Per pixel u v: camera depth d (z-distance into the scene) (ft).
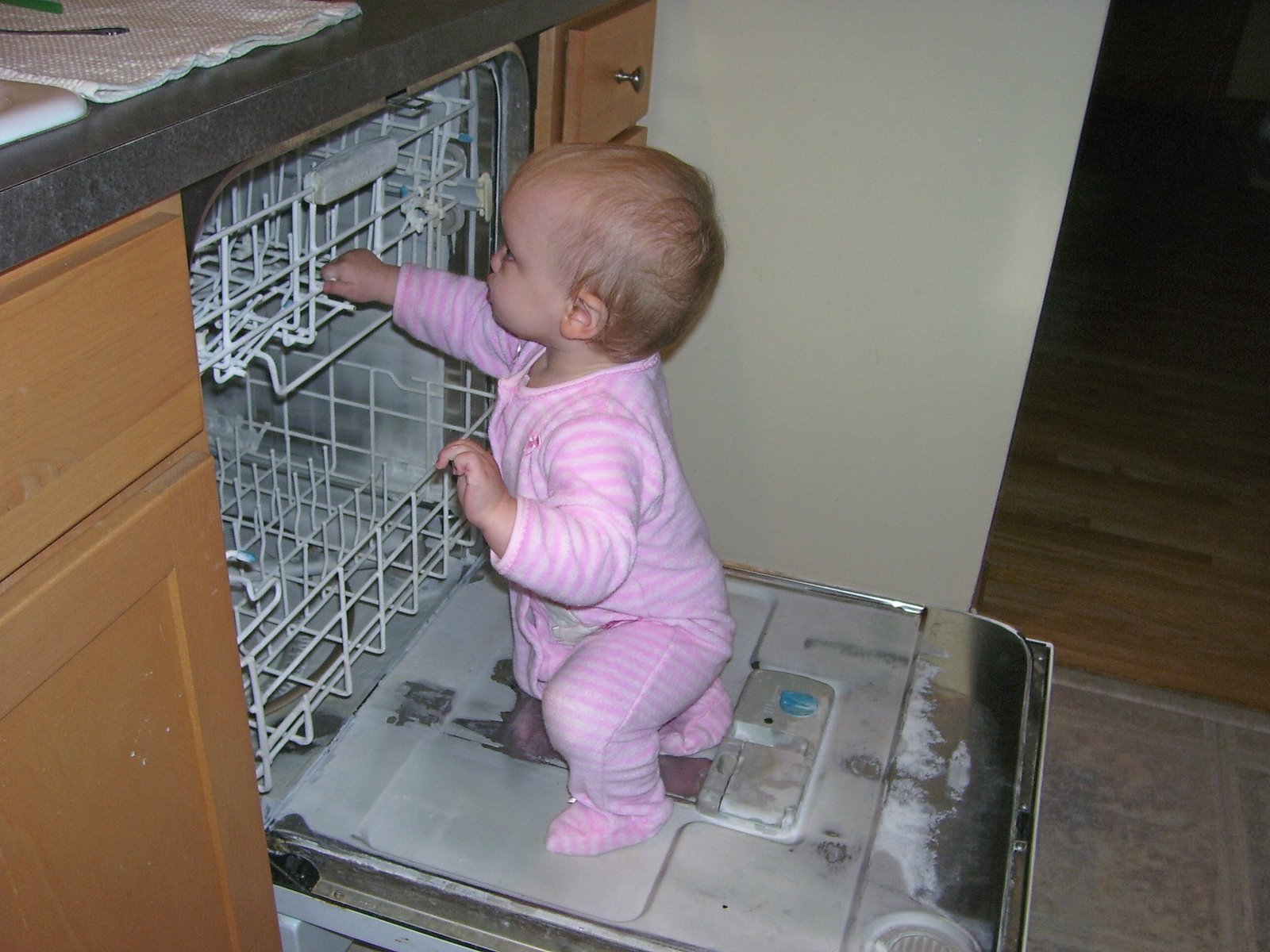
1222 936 3.99
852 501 5.09
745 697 3.72
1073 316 8.77
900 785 3.40
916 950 2.91
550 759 3.43
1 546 1.77
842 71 4.19
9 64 2.06
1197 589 5.85
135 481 2.08
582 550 2.74
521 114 3.37
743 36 4.25
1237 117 13.28
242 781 2.64
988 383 4.60
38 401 1.77
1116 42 13.41
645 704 3.13
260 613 3.27
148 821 2.34
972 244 4.33
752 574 4.28
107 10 2.59
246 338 2.71
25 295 1.70
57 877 2.10
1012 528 6.24
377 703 3.58
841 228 4.47
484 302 3.35
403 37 2.55
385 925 2.94
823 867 3.13
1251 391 7.84
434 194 3.34
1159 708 5.01
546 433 2.99
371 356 4.02
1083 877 4.18
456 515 4.26
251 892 2.80
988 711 3.69
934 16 3.99
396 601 4.01
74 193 1.74
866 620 4.08
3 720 1.87
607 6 3.67
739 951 2.89
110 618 2.05
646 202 2.81
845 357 4.74
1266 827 4.44
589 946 2.89
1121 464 6.93
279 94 2.17
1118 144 12.63
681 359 4.99
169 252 2.01
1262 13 12.71
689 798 3.34
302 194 2.69
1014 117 4.06
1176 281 9.48
